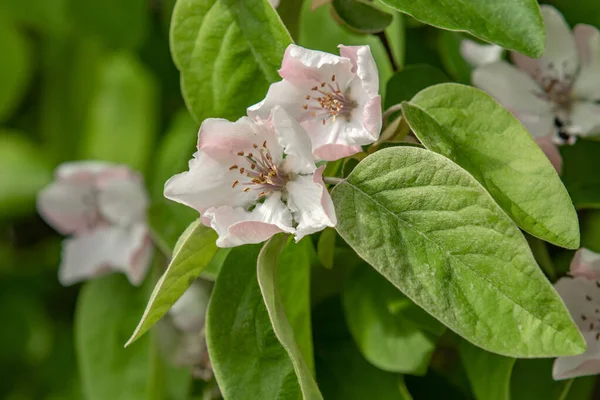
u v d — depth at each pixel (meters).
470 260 0.52
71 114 0.79
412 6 0.54
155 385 0.68
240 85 0.57
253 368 0.55
